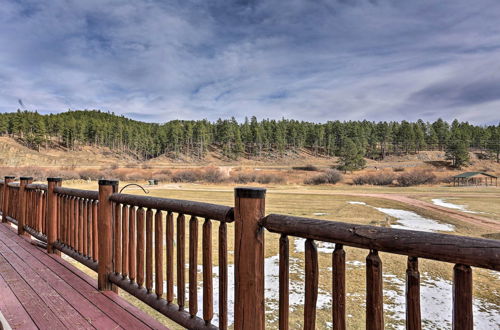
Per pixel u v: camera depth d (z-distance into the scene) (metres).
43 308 2.44
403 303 6.11
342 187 50.03
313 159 119.69
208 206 1.82
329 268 8.20
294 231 1.36
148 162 111.69
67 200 3.75
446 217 20.72
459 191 42.97
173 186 46.81
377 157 116.56
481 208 25.56
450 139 117.19
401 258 9.22
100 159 106.62
